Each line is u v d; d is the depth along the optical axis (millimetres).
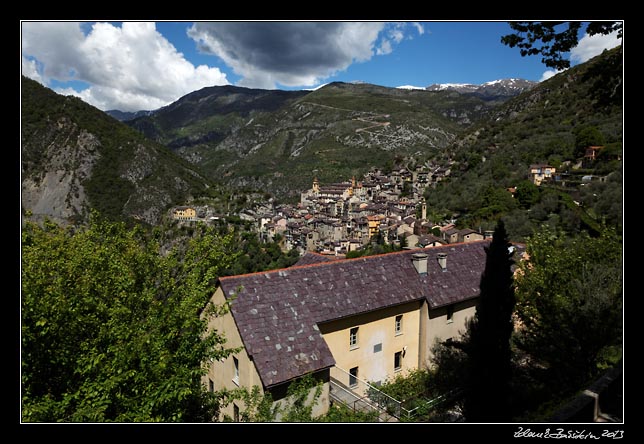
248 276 18953
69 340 10094
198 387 12484
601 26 9070
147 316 11445
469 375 16000
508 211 63781
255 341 16547
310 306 19016
